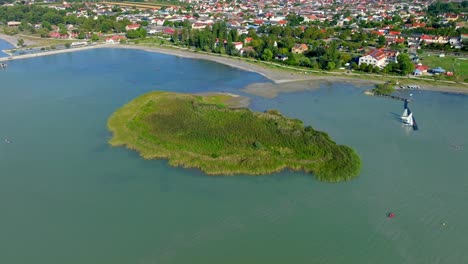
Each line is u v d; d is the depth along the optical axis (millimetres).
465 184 87750
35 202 82562
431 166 95625
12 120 126250
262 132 108188
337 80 172000
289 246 68812
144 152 102000
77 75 184125
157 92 148625
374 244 69375
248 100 146500
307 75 180500
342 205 80125
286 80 173250
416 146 106438
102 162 98500
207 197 83250
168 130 112750
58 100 146375
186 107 129875
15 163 98875
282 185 87375
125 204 81250
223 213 77688
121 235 72125
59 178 91688
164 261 65625
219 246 68812
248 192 84875
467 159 99312
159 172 93188
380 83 166000
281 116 123188
